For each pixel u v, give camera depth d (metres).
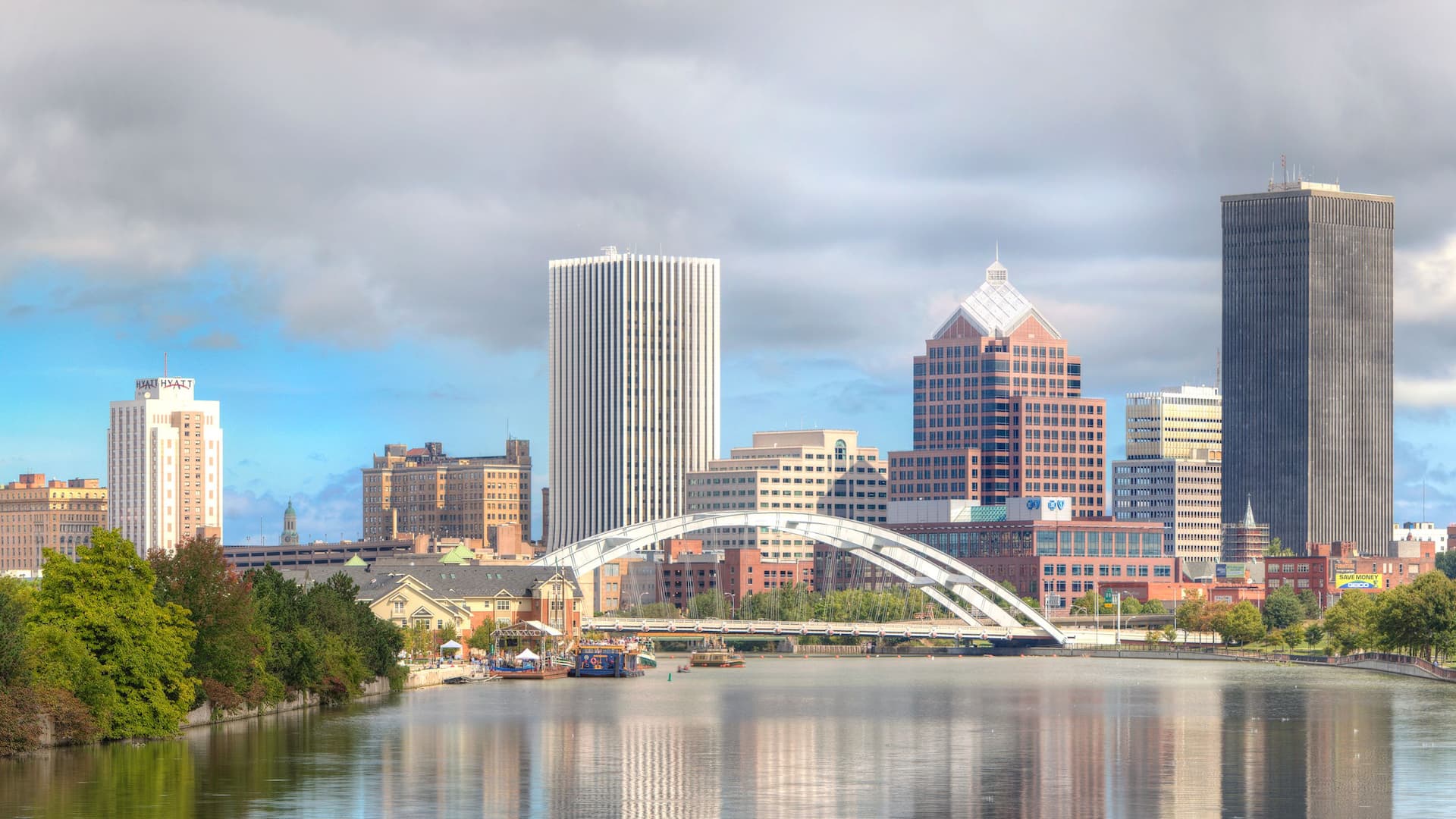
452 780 173.38
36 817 148.62
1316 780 177.25
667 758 196.38
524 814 154.38
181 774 170.25
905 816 154.75
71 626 188.75
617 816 154.25
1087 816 154.88
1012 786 173.62
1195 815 155.50
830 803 162.00
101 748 185.88
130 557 195.75
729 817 154.12
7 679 177.75
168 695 198.75
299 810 153.75
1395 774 181.12
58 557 190.88
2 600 182.38
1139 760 194.75
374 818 151.25
